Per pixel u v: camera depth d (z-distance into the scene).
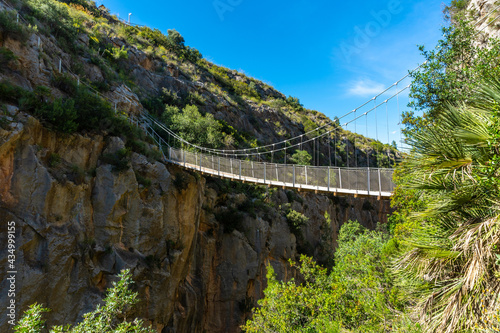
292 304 10.49
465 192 4.24
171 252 18.20
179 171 20.80
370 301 8.63
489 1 10.35
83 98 16.08
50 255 11.70
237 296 25.25
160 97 34.97
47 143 13.11
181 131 30.75
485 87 4.75
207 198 26.11
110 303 6.40
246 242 27.14
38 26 19.97
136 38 43.97
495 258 3.80
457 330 3.95
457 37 9.04
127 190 15.82
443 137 4.42
